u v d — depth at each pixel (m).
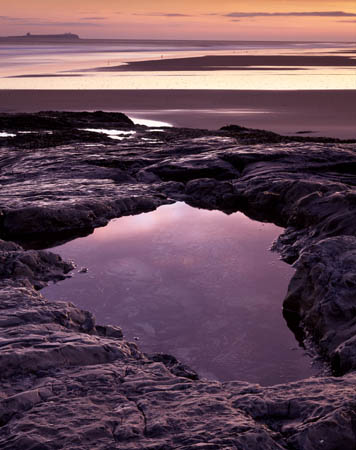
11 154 23.05
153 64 100.62
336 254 9.70
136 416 5.01
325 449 4.62
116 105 44.50
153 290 10.76
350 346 7.40
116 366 6.41
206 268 11.88
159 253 12.92
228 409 5.12
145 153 22.03
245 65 96.12
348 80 63.88
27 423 4.85
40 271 11.50
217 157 19.95
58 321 8.06
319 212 13.38
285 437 4.82
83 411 5.10
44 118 34.91
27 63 109.31
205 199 17.34
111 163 20.80
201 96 48.38
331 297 8.73
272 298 10.32
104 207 15.89
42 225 14.66
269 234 14.30
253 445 4.52
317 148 20.27
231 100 45.72
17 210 14.76
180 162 19.69
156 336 8.91
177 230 14.71
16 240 14.30
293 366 8.00
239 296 10.42
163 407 5.23
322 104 42.25
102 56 144.88
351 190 14.30
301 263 9.91
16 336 7.02
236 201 17.03
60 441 4.56
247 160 19.67
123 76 73.62
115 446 4.50
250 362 8.12
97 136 29.19
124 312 9.79
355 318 8.27
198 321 9.42
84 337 7.14
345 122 34.41
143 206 16.75
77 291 10.75
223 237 14.06
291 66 93.06
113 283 11.12
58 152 22.67
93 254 13.00
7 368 6.05
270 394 5.52
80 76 73.94
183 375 7.36
